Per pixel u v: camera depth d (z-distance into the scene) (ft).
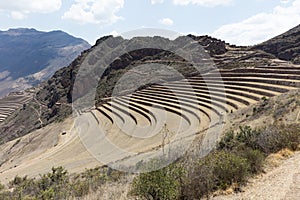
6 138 361.30
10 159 207.92
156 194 36.22
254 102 138.62
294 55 305.12
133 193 39.58
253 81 186.80
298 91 119.65
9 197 65.72
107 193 45.44
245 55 319.47
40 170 117.29
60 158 129.39
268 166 47.65
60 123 228.22
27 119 392.06
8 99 595.88
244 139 60.49
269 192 38.42
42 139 212.64
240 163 43.27
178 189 38.65
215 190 40.60
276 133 57.88
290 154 52.11
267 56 307.58
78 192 52.01
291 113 87.30
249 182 42.39
